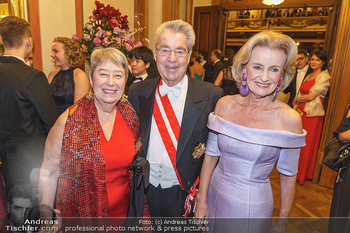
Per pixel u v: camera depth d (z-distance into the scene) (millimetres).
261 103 1249
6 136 1732
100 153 1218
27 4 2996
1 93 1703
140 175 1321
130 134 1397
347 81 3316
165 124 1451
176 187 1473
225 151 1281
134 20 4977
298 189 3516
